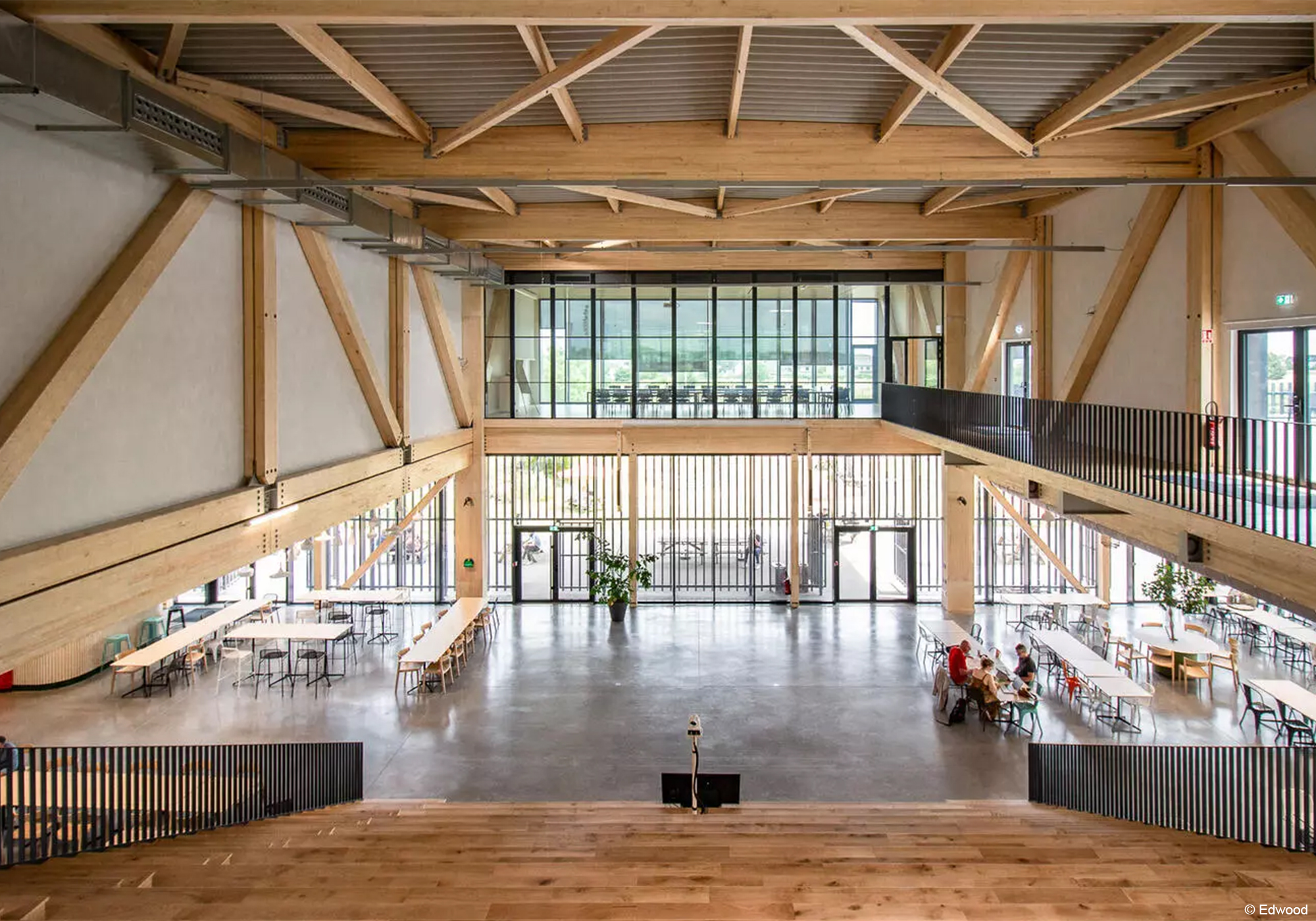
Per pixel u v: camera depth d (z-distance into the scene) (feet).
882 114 37.35
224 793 28.40
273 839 25.71
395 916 17.11
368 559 62.64
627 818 30.22
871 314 70.18
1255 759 24.23
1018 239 54.39
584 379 70.38
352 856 23.08
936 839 24.73
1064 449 35.88
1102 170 38.75
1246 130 35.42
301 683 50.57
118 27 26.27
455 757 40.55
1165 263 40.57
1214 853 22.79
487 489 70.03
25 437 21.31
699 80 33.45
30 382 21.95
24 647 21.03
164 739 42.39
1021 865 21.31
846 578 71.41
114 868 21.24
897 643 58.54
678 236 53.31
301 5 20.34
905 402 61.93
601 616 65.77
